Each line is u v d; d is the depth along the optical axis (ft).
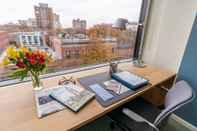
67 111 2.98
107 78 4.69
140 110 4.52
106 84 4.24
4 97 3.32
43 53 3.35
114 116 4.12
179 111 5.82
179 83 4.27
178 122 5.97
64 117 2.82
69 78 4.43
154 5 6.12
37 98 3.25
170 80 5.66
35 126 2.56
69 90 3.60
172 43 5.82
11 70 3.51
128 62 6.66
